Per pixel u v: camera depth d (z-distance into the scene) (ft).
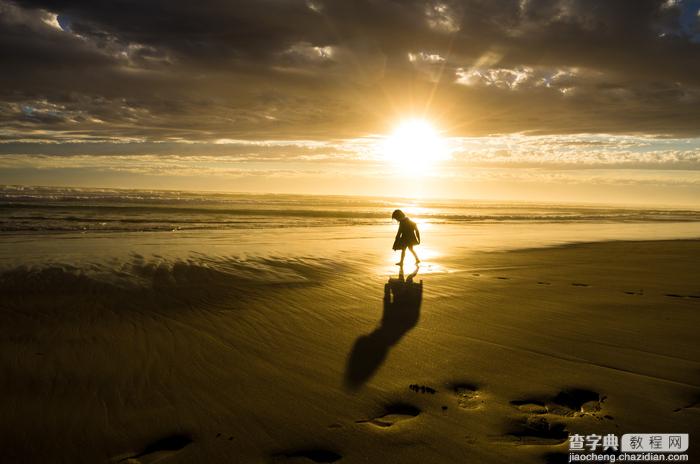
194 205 127.24
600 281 31.40
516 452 10.28
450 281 30.68
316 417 11.76
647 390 13.65
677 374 14.85
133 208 104.42
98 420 11.43
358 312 22.25
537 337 18.57
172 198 171.73
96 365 14.90
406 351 16.83
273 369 14.92
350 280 30.37
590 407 12.54
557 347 17.40
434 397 13.05
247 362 15.48
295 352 16.53
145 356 15.78
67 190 239.09
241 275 30.76
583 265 39.04
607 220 121.29
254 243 48.83
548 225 92.38
